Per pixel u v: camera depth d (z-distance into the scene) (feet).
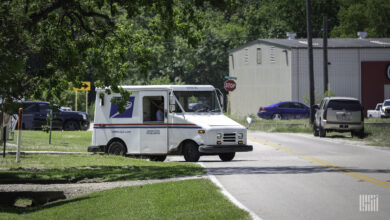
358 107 312.71
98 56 195.21
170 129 202.39
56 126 356.79
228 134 197.47
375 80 587.27
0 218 101.96
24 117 352.08
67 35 188.14
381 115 523.70
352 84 585.22
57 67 177.47
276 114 520.83
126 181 144.77
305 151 238.68
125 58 202.69
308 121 442.91
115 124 210.18
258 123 434.71
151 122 204.74
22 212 116.26
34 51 152.97
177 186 124.67
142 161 195.21
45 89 189.57
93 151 212.64
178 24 192.85
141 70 205.46
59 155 219.20
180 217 90.33
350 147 257.75
